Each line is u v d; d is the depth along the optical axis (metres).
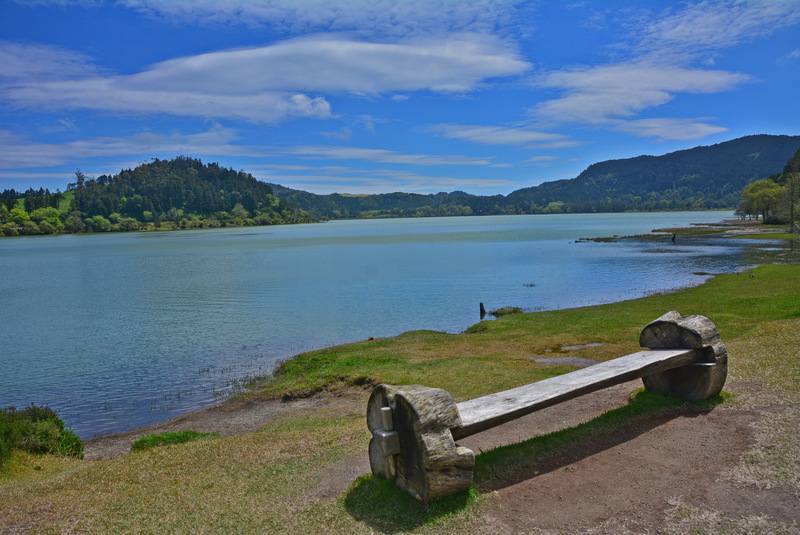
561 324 26.42
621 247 85.81
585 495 5.68
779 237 89.69
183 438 13.44
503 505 5.55
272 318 36.16
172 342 29.78
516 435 7.96
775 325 15.55
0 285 60.69
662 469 6.18
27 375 23.95
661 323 8.65
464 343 23.64
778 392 8.45
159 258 94.69
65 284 59.94
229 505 6.42
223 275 64.31
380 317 35.38
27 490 7.92
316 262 78.38
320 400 16.95
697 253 69.56
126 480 8.05
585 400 9.40
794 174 118.62
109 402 19.84
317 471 7.42
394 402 5.84
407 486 5.76
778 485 5.52
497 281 51.09
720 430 7.17
